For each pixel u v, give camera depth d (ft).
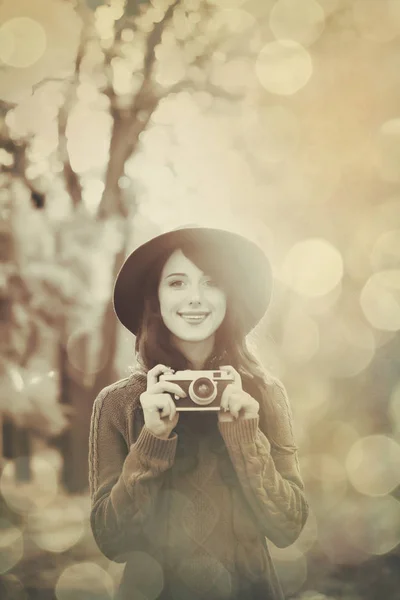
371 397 45.91
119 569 22.59
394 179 47.24
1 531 27.27
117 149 37.37
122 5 37.93
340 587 19.89
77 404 36.68
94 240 37.55
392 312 46.96
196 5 39.29
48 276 37.32
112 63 37.81
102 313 36.91
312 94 45.27
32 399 36.78
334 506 30.12
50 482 35.76
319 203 46.93
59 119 37.76
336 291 47.91
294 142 44.93
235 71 40.78
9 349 37.06
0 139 37.65
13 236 37.60
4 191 37.78
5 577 21.52
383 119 46.32
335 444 43.73
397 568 21.31
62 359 36.81
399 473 35.68
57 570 22.27
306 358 47.70
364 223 47.39
